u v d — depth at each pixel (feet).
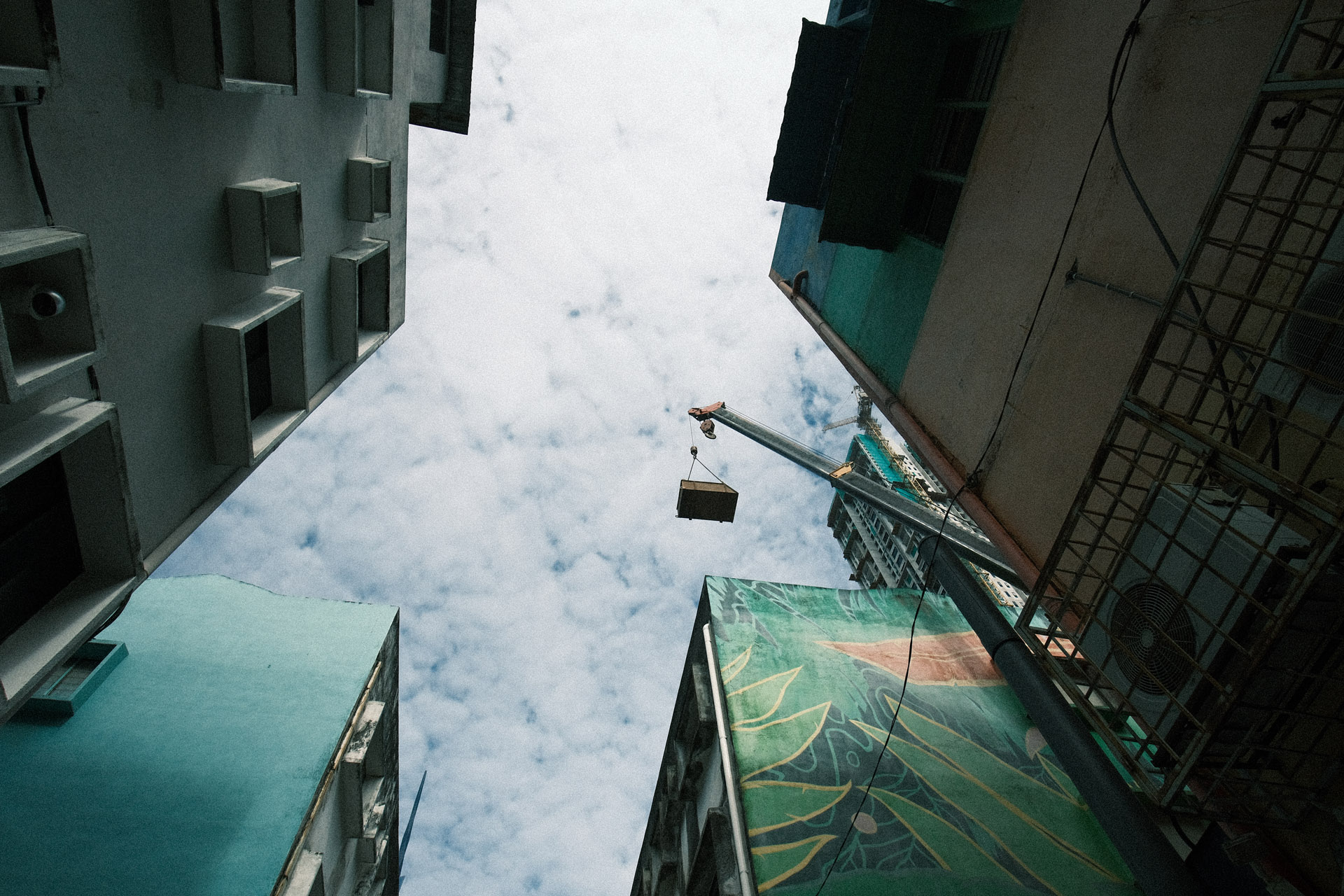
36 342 17.87
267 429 31.60
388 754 61.52
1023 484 28.86
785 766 39.93
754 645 49.24
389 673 57.72
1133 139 23.82
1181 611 16.71
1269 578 14.61
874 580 195.31
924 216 38.22
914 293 38.70
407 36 41.63
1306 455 16.76
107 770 39.01
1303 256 14.57
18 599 19.61
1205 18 21.30
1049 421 27.40
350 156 35.94
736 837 36.42
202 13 20.13
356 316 38.70
